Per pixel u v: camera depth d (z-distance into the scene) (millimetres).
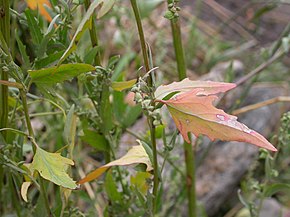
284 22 1057
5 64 286
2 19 303
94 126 391
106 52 728
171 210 531
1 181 365
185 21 957
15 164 327
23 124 387
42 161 283
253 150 709
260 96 784
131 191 396
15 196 400
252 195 578
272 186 405
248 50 965
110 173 386
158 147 520
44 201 322
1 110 339
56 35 325
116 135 401
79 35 280
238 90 750
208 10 1018
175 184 521
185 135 279
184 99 276
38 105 531
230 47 928
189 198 431
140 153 337
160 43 761
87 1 324
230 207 715
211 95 277
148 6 595
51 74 285
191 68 881
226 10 1005
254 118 769
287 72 885
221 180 684
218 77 681
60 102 390
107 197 421
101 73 338
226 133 272
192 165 424
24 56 313
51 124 511
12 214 473
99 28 667
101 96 359
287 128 396
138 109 408
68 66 282
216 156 698
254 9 1029
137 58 667
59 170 281
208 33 944
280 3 626
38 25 333
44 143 555
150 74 302
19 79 288
